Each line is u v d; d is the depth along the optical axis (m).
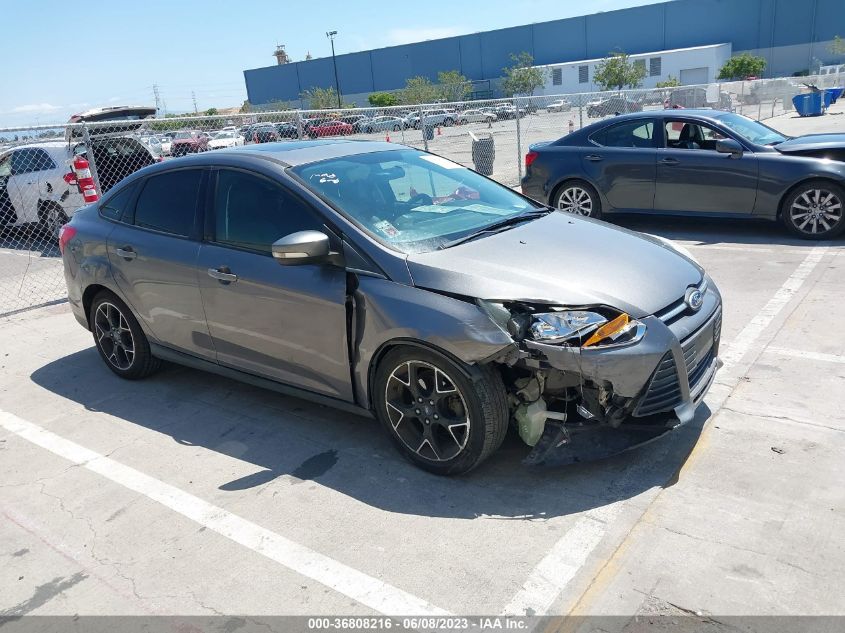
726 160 7.73
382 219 3.65
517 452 3.59
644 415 3.15
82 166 7.65
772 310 5.43
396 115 12.57
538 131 15.20
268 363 3.91
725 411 3.88
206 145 11.27
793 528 2.84
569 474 3.36
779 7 63.97
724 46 65.25
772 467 3.29
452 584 2.68
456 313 3.08
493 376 3.13
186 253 4.13
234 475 3.61
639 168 8.30
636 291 3.23
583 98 14.95
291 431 4.04
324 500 3.31
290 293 3.61
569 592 2.58
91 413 4.51
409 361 3.27
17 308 7.26
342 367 3.53
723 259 7.07
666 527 2.91
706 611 2.44
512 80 69.12
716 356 3.78
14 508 3.45
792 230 7.59
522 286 3.12
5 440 4.20
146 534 3.15
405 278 3.28
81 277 4.89
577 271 3.30
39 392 4.93
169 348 4.52
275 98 91.06
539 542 2.88
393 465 3.58
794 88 31.58
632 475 3.31
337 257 3.47
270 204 3.83
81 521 3.29
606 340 3.01
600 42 72.12
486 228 3.80
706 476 3.26
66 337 6.17
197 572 2.86
